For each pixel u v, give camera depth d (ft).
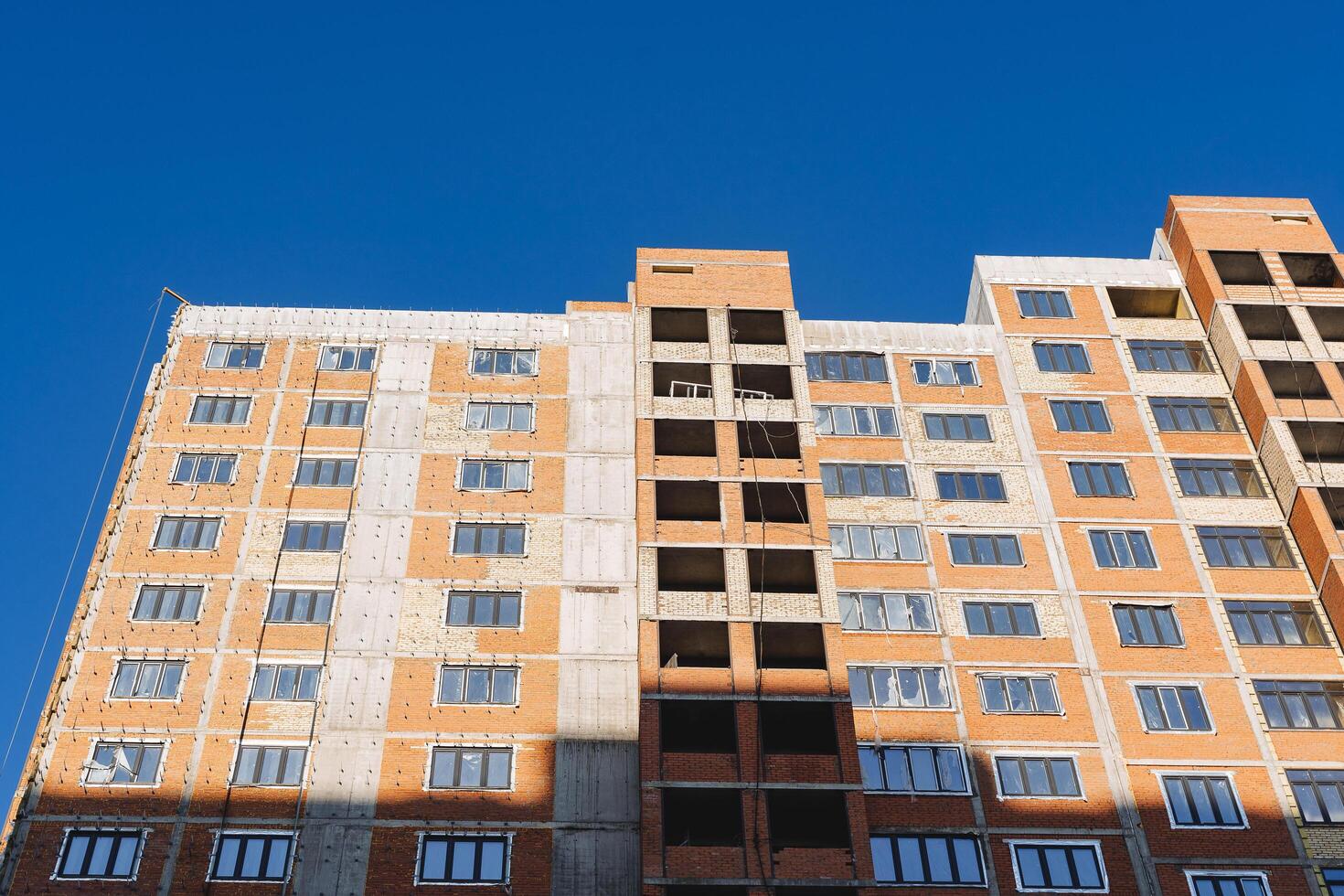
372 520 172.24
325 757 151.43
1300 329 192.75
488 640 161.68
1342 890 144.66
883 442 183.73
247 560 167.63
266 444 179.63
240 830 145.59
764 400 177.37
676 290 189.88
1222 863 146.10
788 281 192.44
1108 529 175.42
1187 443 185.57
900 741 154.10
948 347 195.72
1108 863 145.79
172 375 187.01
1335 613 164.76
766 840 137.28
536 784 150.71
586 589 167.02
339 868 143.74
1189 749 154.92
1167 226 213.66
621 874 144.66
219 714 153.99
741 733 145.18
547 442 182.19
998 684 159.74
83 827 144.66
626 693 158.30
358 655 159.63
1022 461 182.60
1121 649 163.53
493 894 142.72
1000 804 149.79
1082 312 201.26
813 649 159.53
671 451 180.45
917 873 144.46
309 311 195.62
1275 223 207.10
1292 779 153.07
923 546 172.45
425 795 149.18
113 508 176.96
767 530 162.91
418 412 184.34
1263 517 177.37
